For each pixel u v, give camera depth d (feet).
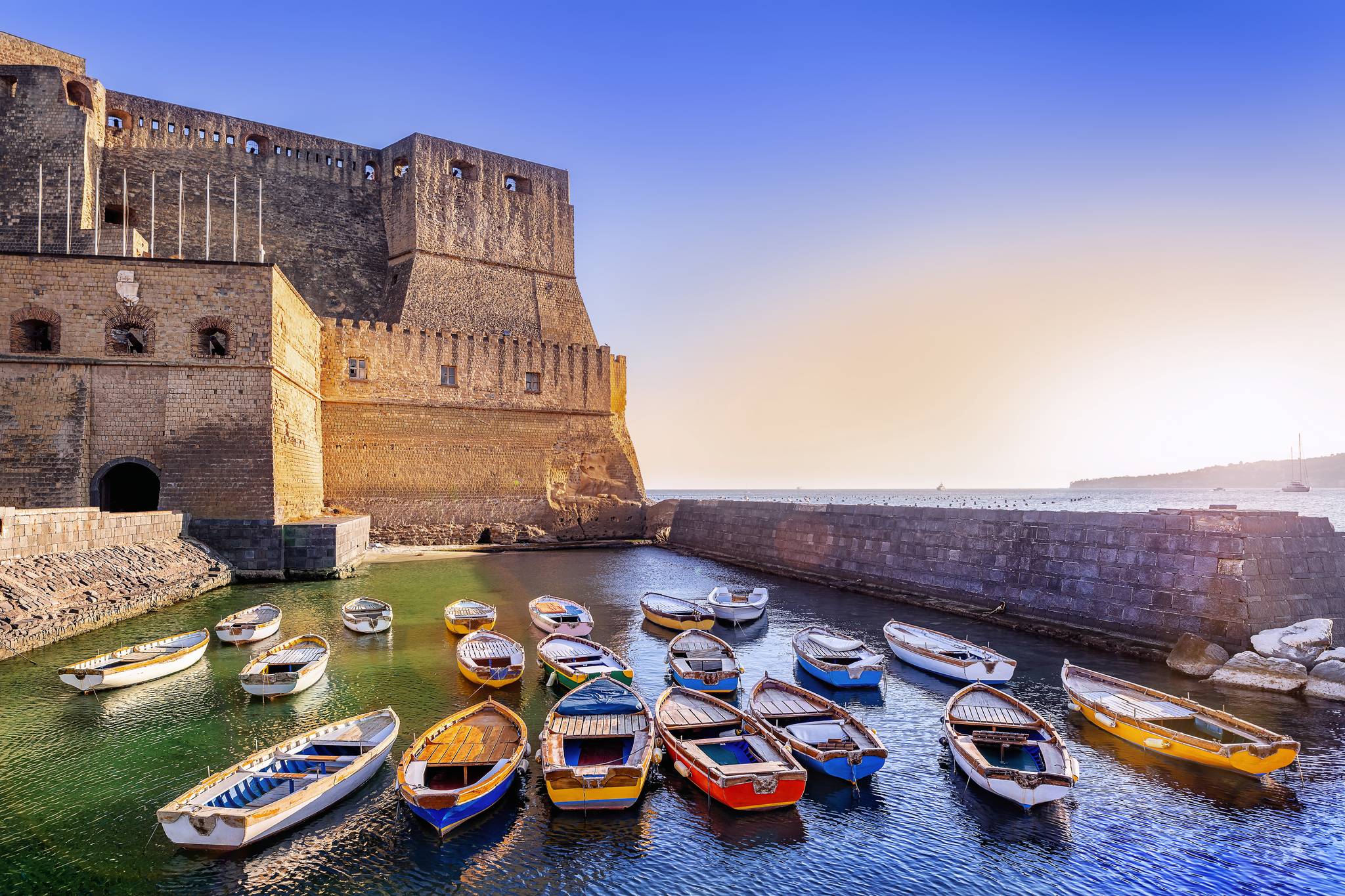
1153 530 79.92
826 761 46.37
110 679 62.39
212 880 36.73
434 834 40.81
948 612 100.37
